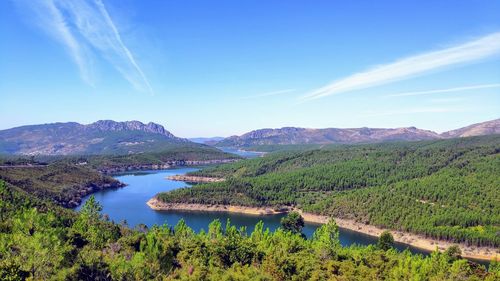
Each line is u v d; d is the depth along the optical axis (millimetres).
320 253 124125
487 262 187625
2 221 110125
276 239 146125
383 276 104625
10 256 71688
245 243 123188
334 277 98875
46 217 114750
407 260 115750
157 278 82938
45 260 72000
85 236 116812
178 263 106000
